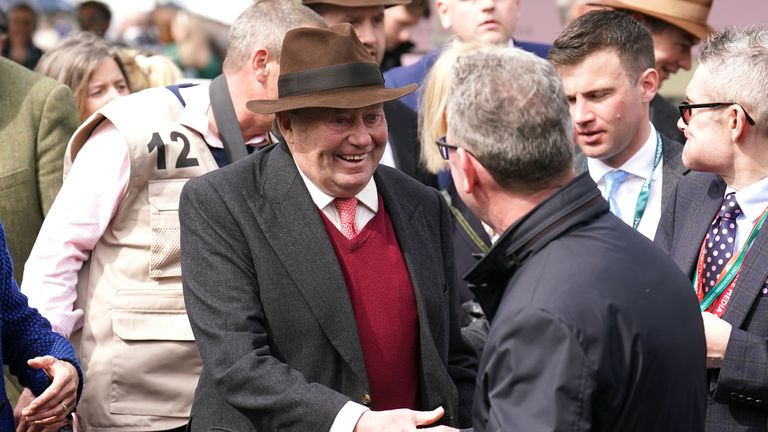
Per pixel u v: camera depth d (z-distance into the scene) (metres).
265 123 5.53
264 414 4.37
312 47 4.53
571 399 3.54
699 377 3.90
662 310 3.79
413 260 4.73
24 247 6.14
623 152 5.74
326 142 4.47
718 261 4.87
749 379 4.52
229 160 5.46
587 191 3.91
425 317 4.66
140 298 5.34
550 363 3.58
